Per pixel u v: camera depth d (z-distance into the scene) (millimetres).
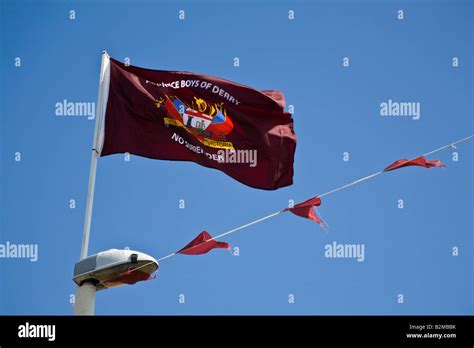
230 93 19844
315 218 16656
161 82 19734
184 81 19828
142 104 19438
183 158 19359
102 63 19094
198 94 19797
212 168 19547
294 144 19812
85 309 15164
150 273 15484
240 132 19734
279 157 19703
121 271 15172
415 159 17281
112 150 19016
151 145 19312
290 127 19922
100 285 15562
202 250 16109
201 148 19547
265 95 19734
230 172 19594
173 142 19406
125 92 19469
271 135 19734
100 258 15180
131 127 19250
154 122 19422
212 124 19688
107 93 18984
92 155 17922
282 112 19891
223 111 19797
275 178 19656
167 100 19594
